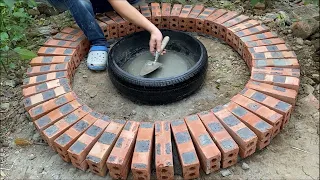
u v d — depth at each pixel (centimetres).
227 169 209
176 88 230
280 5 338
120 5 250
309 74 268
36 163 223
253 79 234
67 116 219
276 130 218
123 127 211
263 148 219
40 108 226
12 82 278
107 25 294
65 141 207
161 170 193
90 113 221
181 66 259
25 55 240
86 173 212
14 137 239
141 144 201
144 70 248
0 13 266
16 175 217
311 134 226
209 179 205
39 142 235
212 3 346
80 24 271
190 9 306
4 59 289
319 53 288
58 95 234
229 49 287
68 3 267
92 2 301
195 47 259
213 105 242
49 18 338
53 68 254
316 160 212
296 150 218
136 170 193
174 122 212
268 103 218
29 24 325
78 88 262
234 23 287
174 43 273
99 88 261
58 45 275
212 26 294
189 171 196
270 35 272
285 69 240
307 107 242
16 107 259
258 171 209
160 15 300
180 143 201
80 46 279
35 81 245
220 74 266
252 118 210
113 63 243
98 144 203
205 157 194
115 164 194
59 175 214
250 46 262
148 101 239
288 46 284
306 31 299
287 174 207
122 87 238
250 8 337
